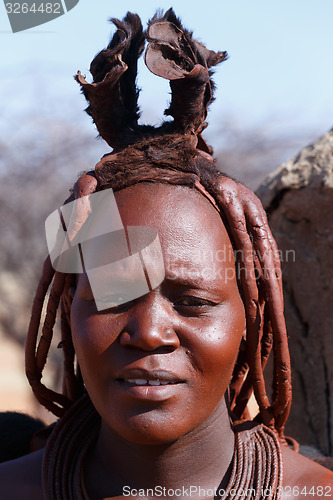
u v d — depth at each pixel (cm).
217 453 209
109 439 212
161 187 204
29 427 277
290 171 362
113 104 221
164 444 204
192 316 197
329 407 358
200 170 208
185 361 194
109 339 195
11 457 267
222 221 209
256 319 211
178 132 223
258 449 212
